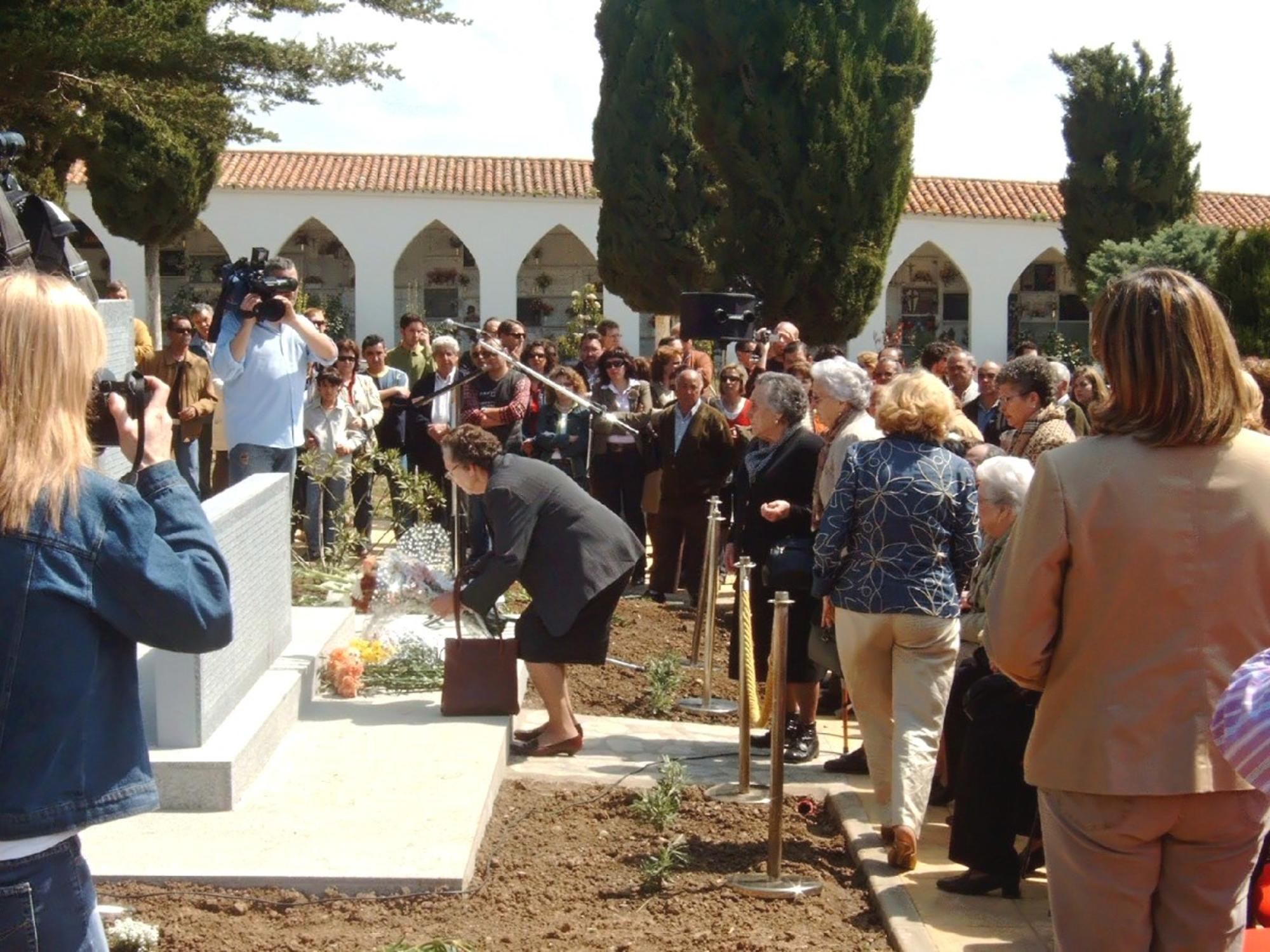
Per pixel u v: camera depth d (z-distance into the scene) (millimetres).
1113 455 3121
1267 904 4590
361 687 7648
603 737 7492
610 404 12828
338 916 4887
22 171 19078
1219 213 41125
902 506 5625
